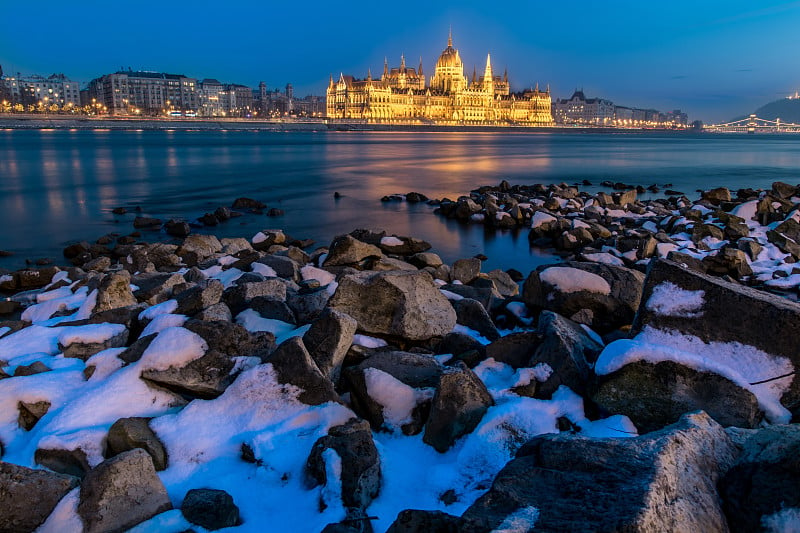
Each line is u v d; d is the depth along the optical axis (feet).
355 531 15.01
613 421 20.30
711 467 14.73
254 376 22.03
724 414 19.33
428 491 17.80
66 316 37.01
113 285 35.22
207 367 23.45
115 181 177.78
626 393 20.42
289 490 17.90
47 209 122.31
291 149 376.89
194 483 18.52
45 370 26.25
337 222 112.27
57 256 79.25
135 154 297.74
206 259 63.82
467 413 20.27
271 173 213.46
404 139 591.37
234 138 562.66
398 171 230.48
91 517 15.39
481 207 116.88
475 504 13.94
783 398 19.90
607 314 34.22
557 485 13.89
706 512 13.25
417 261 57.36
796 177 212.43
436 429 20.34
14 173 193.98
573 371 22.53
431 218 118.01
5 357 28.60
